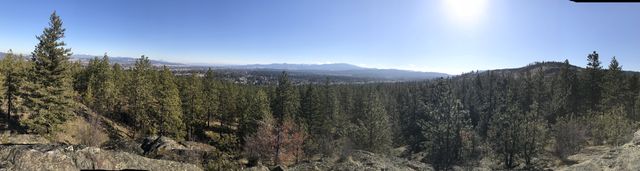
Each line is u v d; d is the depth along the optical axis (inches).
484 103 2810.0
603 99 2148.1
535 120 1588.3
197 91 2271.2
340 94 3380.9
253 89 3385.8
